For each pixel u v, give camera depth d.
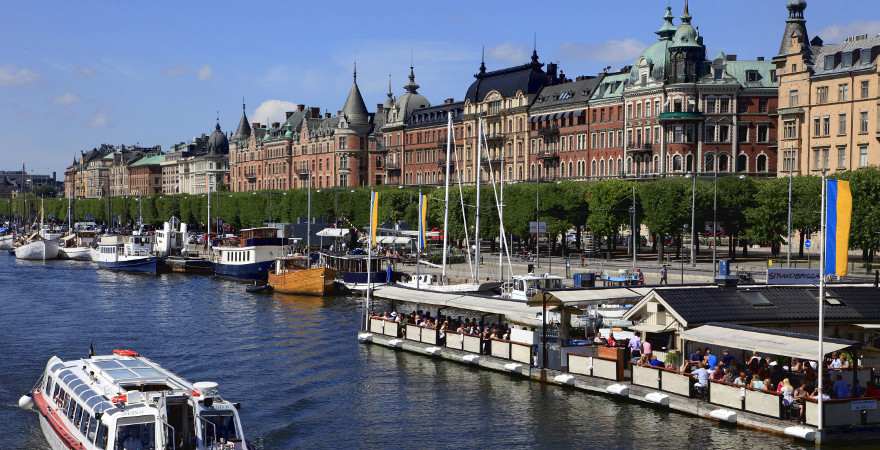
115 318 81.44
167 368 58.66
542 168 172.75
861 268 102.12
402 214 156.00
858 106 125.25
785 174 135.50
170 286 112.88
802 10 134.38
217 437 35.38
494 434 43.81
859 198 101.19
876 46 124.06
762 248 146.00
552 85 176.12
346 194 166.38
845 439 39.97
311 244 145.62
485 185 162.25
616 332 58.03
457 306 61.62
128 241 147.25
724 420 43.19
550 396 49.91
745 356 48.75
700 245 159.12
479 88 187.88
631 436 42.56
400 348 64.25
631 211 111.81
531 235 143.38
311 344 67.06
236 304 93.00
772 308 50.25
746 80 146.12
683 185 117.38
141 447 34.38
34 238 185.00
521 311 57.69
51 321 78.94
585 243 157.88
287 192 184.12
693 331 46.50
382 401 50.06
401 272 105.88
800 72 132.88
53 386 43.31
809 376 43.06
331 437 43.78
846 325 50.59
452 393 51.38
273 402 50.12
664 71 147.12
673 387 46.03
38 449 41.94
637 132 150.75
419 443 42.75
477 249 89.00
